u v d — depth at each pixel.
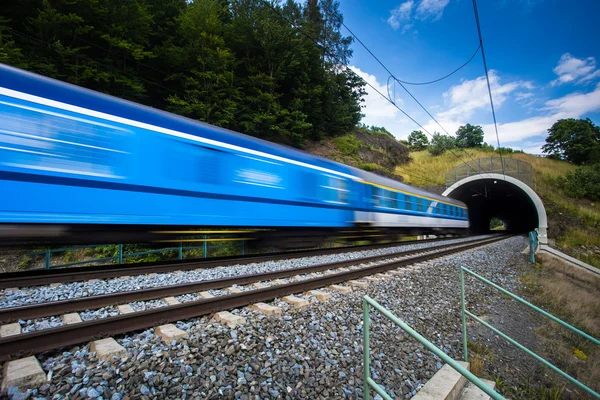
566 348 6.50
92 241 5.51
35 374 2.50
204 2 22.75
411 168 38.22
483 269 10.56
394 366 3.68
